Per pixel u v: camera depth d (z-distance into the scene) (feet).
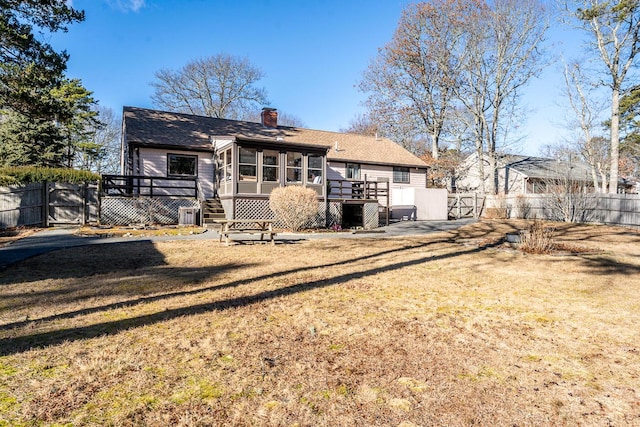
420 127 104.32
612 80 70.90
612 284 18.25
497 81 89.15
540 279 19.34
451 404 7.36
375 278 19.17
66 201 46.68
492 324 12.26
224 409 7.07
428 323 12.28
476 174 109.29
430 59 97.45
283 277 19.11
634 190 110.73
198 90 120.06
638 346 10.46
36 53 42.22
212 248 29.78
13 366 8.69
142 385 7.93
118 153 122.21
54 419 6.65
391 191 74.43
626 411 7.18
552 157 110.73
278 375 8.48
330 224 53.52
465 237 40.75
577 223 58.39
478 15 86.69
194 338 10.63
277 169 51.65
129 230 41.63
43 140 73.00
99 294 15.39
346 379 8.34
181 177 53.21
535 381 8.37
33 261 22.97
